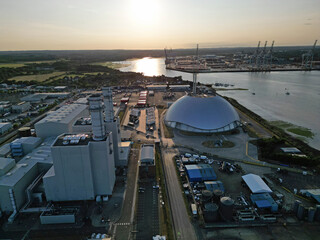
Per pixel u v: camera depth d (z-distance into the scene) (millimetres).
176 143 77125
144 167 56469
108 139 49344
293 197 49656
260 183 52062
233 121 86062
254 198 47844
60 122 72812
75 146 45938
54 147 45688
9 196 45188
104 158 47938
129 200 49438
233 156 67938
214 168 61625
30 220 44312
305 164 61844
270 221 43062
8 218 44438
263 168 61438
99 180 49438
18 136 83312
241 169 60688
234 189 52469
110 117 60062
